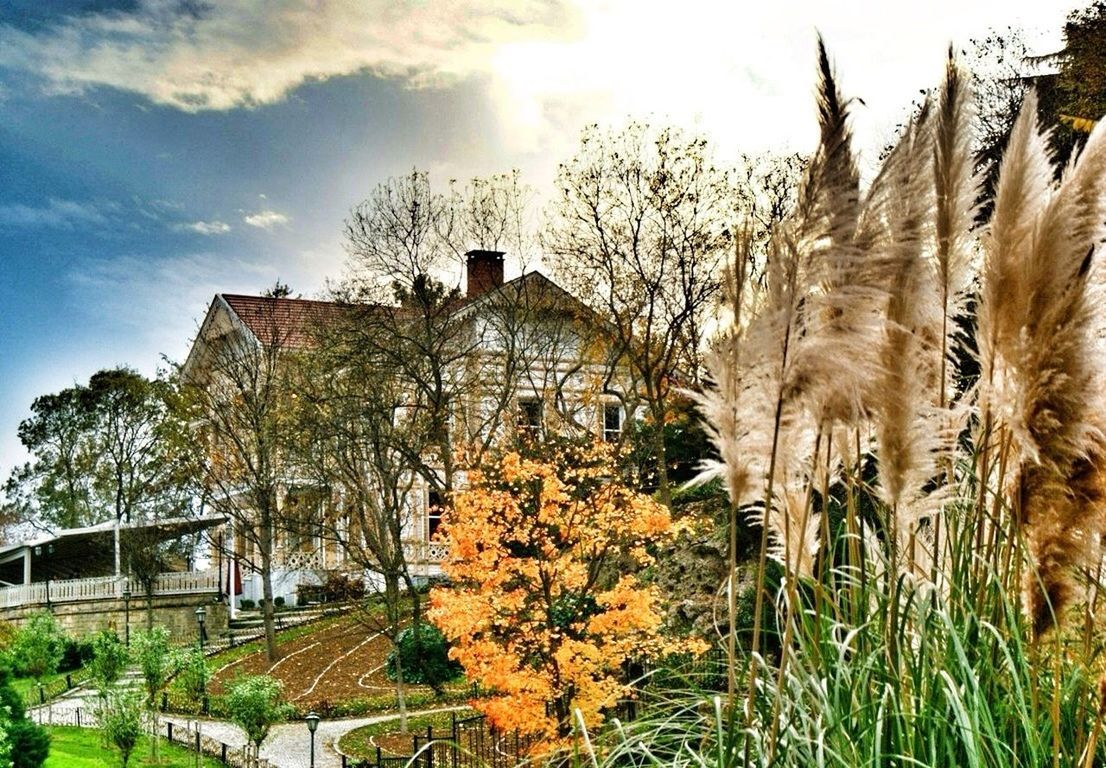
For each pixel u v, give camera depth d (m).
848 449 4.26
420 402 29.50
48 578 54.38
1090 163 3.62
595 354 32.44
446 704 27.31
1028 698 3.86
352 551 30.47
